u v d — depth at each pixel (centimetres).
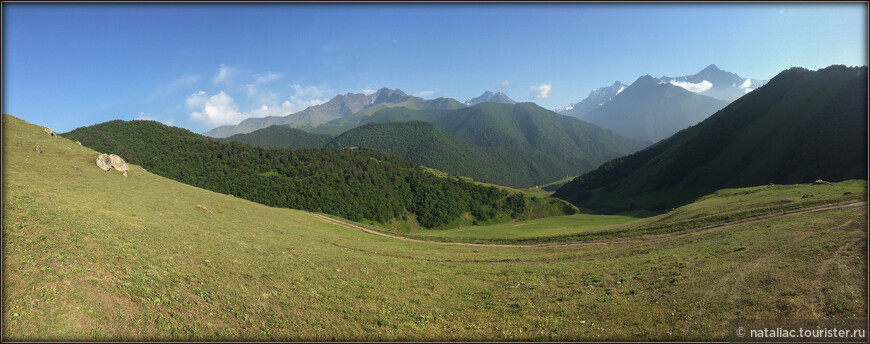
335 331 1953
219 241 3669
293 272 3070
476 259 4700
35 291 1602
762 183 19862
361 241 6116
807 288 2012
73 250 2162
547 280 3253
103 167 5350
